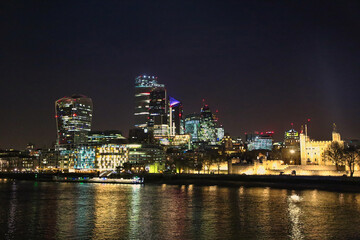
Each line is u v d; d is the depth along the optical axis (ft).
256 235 251.19
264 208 375.25
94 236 253.85
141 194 557.33
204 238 244.83
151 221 308.81
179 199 473.67
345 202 416.26
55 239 246.47
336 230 264.31
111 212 362.74
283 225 284.00
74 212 365.40
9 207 407.85
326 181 645.92
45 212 366.84
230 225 286.46
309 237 244.01
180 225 289.12
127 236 252.62
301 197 471.62
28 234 261.44
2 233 265.34
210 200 453.58
